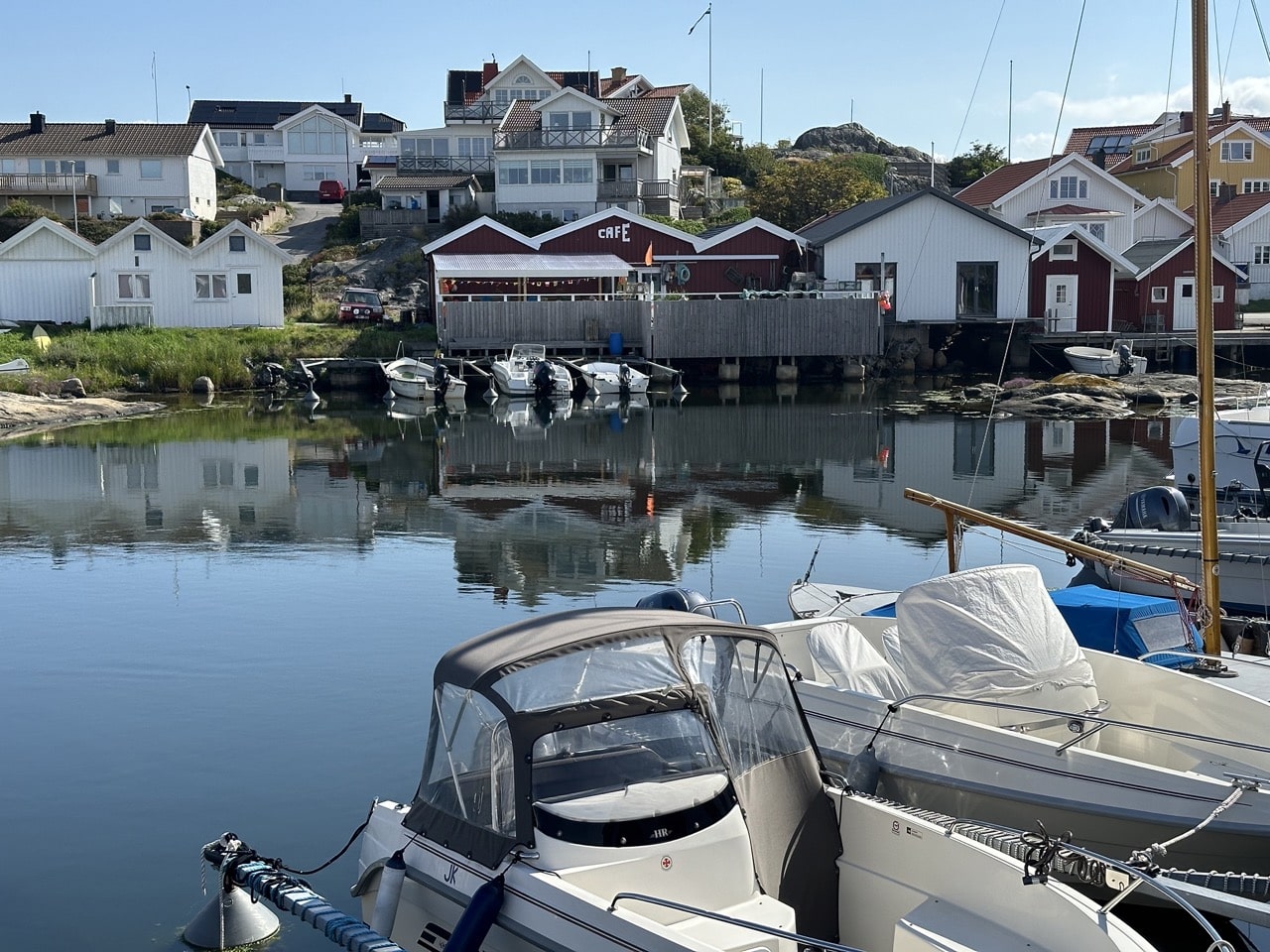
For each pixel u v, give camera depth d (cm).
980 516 1099
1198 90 1075
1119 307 5128
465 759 656
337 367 4456
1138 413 3659
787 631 1048
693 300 4622
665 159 7044
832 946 546
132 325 4803
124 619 1509
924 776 847
